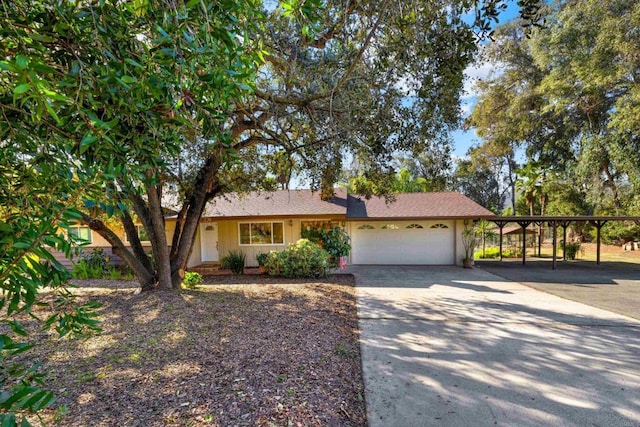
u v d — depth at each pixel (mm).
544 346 4758
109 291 7875
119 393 3176
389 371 3943
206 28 1478
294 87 5004
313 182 7492
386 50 3707
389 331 5438
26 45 1311
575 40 15906
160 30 1416
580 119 18578
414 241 14188
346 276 11156
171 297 6812
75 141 1525
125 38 1476
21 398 1054
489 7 2754
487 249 21812
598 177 18141
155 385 3332
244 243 13977
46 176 1516
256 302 6918
